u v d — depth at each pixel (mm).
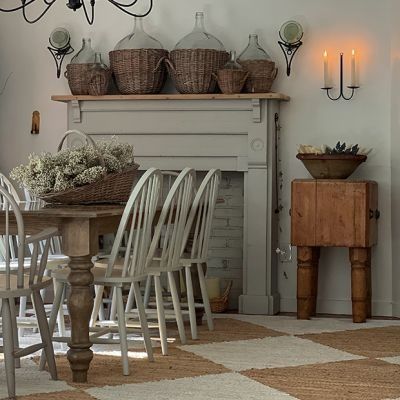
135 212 6203
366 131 8219
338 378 6109
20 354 5773
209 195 7262
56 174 6492
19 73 8758
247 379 6070
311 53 8297
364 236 7781
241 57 8203
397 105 8078
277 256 8367
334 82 8266
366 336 7266
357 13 8234
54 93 8703
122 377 6105
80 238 5973
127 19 8570
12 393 5699
